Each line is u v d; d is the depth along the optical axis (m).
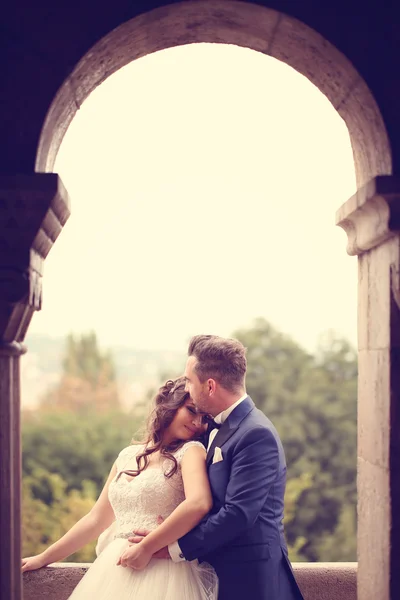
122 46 2.68
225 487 2.80
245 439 2.80
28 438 22.66
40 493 21.94
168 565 2.79
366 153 2.77
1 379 2.48
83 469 22.61
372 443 2.76
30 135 2.44
